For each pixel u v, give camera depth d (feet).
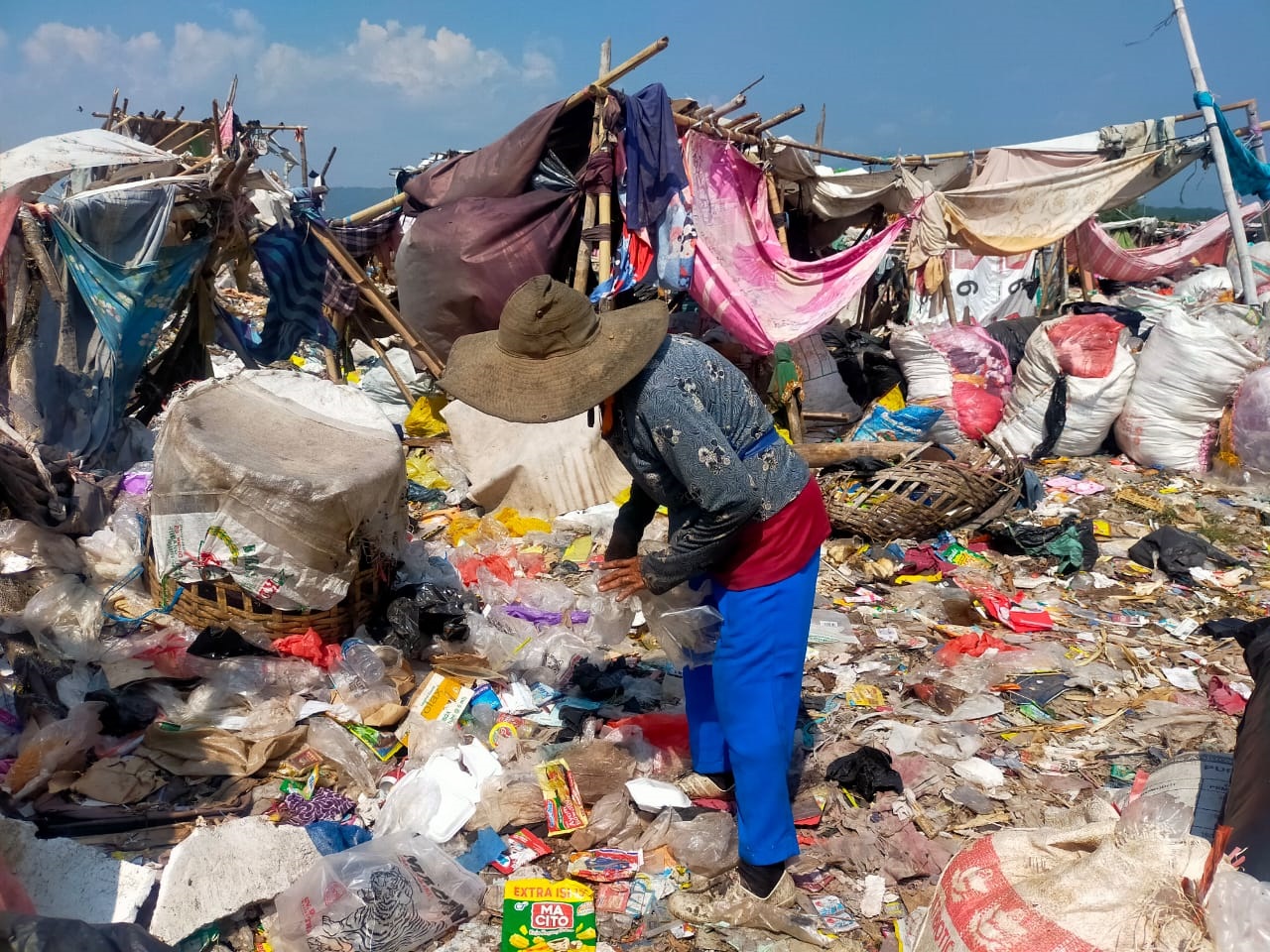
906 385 25.66
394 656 12.10
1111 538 18.72
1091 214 31.27
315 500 11.30
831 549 17.57
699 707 9.78
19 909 7.05
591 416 8.23
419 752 10.71
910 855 9.39
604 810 9.68
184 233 20.63
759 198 27.20
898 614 15.25
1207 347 21.86
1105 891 5.92
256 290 45.55
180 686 11.19
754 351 24.66
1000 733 11.76
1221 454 22.07
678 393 7.39
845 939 8.36
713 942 8.32
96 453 18.48
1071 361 23.26
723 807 9.96
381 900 8.02
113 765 10.04
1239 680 13.20
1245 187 32.83
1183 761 7.53
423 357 23.95
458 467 21.06
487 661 12.69
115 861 8.08
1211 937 5.31
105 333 18.72
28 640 12.05
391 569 13.28
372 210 26.18
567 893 8.59
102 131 21.57
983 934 6.05
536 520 18.75
